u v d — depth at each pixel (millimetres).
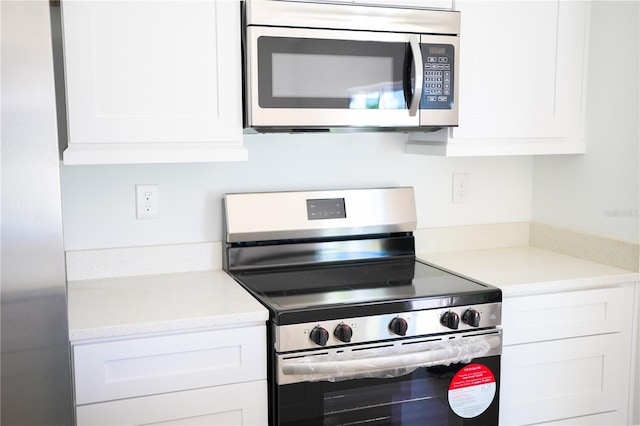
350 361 1765
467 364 1942
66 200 2074
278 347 1726
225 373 1741
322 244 2291
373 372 1806
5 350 1537
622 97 2199
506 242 2625
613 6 2217
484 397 1980
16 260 1524
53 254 1549
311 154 2334
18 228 1519
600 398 2197
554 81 2275
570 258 2402
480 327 1938
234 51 1904
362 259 2342
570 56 2283
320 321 1752
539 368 2096
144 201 2152
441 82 2064
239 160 1950
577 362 2150
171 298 1877
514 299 2023
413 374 1873
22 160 1505
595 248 2328
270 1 1858
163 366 1689
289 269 2232
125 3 1791
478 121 2176
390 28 1983
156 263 2176
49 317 1563
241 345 1747
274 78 1888
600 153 2305
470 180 2559
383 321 1814
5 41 1469
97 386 1638
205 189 2223
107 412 1652
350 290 1945
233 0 1886
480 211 2592
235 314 1719
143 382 1675
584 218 2395
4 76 1474
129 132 1832
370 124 2002
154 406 1690
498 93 2195
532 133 2264
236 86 1919
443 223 2545
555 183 2529
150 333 1672
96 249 2117
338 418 1806
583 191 2391
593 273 2154
